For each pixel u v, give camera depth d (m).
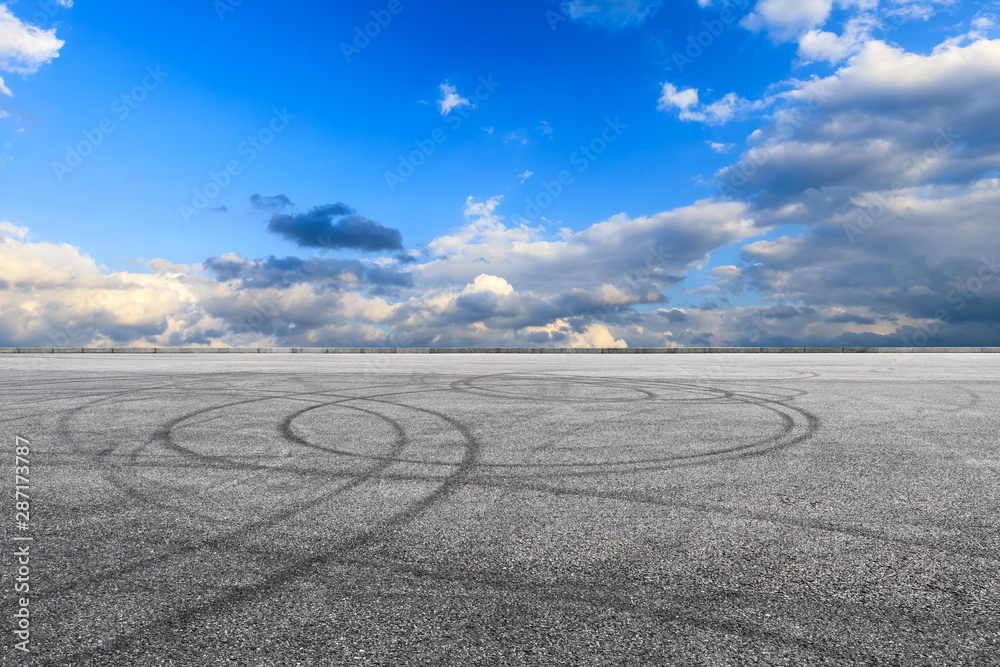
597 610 1.94
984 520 2.83
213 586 2.12
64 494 3.29
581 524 2.78
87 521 2.84
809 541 2.56
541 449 4.42
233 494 3.28
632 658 1.66
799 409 6.39
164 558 2.38
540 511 2.98
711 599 2.02
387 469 3.84
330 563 2.33
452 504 3.10
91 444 4.62
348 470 3.82
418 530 2.70
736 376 10.43
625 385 8.86
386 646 1.73
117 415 6.02
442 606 1.97
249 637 1.78
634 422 5.58
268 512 2.97
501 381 9.49
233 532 2.68
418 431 5.13
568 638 1.77
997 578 2.19
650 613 1.92
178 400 7.16
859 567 2.29
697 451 4.34
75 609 1.95
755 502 3.12
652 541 2.56
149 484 3.49
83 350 24.14
